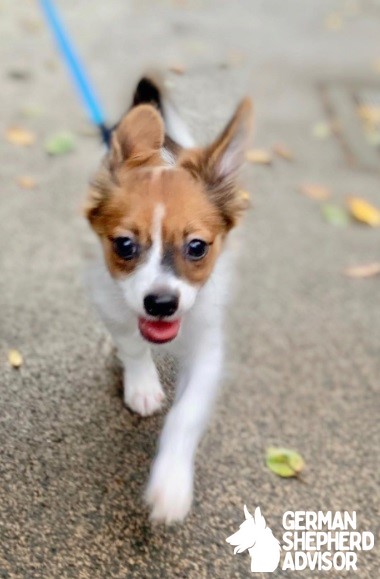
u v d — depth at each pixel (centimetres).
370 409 80
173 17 202
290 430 77
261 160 127
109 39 176
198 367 67
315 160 132
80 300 87
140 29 187
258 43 189
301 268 101
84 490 67
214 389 67
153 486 62
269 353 86
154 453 71
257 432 76
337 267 102
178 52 171
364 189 124
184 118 79
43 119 129
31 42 166
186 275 62
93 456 70
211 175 65
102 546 63
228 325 89
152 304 60
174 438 63
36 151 118
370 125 147
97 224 65
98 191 64
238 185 66
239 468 72
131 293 62
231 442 74
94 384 76
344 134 142
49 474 68
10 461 68
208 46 181
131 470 69
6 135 122
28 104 134
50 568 61
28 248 95
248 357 85
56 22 95
